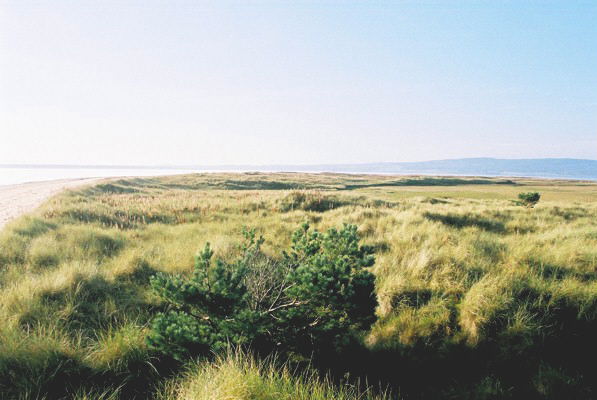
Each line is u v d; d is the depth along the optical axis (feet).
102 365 10.91
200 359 11.10
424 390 11.24
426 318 14.61
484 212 47.52
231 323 11.31
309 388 9.86
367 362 12.69
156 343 10.59
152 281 11.55
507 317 13.94
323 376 11.55
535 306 14.66
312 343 12.57
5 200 64.75
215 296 11.10
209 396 8.57
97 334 12.85
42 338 11.32
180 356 10.86
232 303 11.34
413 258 20.56
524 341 12.96
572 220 43.52
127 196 69.21
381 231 30.81
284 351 12.67
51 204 49.93
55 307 14.23
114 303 15.17
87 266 18.58
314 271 11.69
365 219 36.94
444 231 28.99
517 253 21.17
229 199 65.31
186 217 43.60
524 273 17.85
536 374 11.64
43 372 9.86
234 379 9.05
